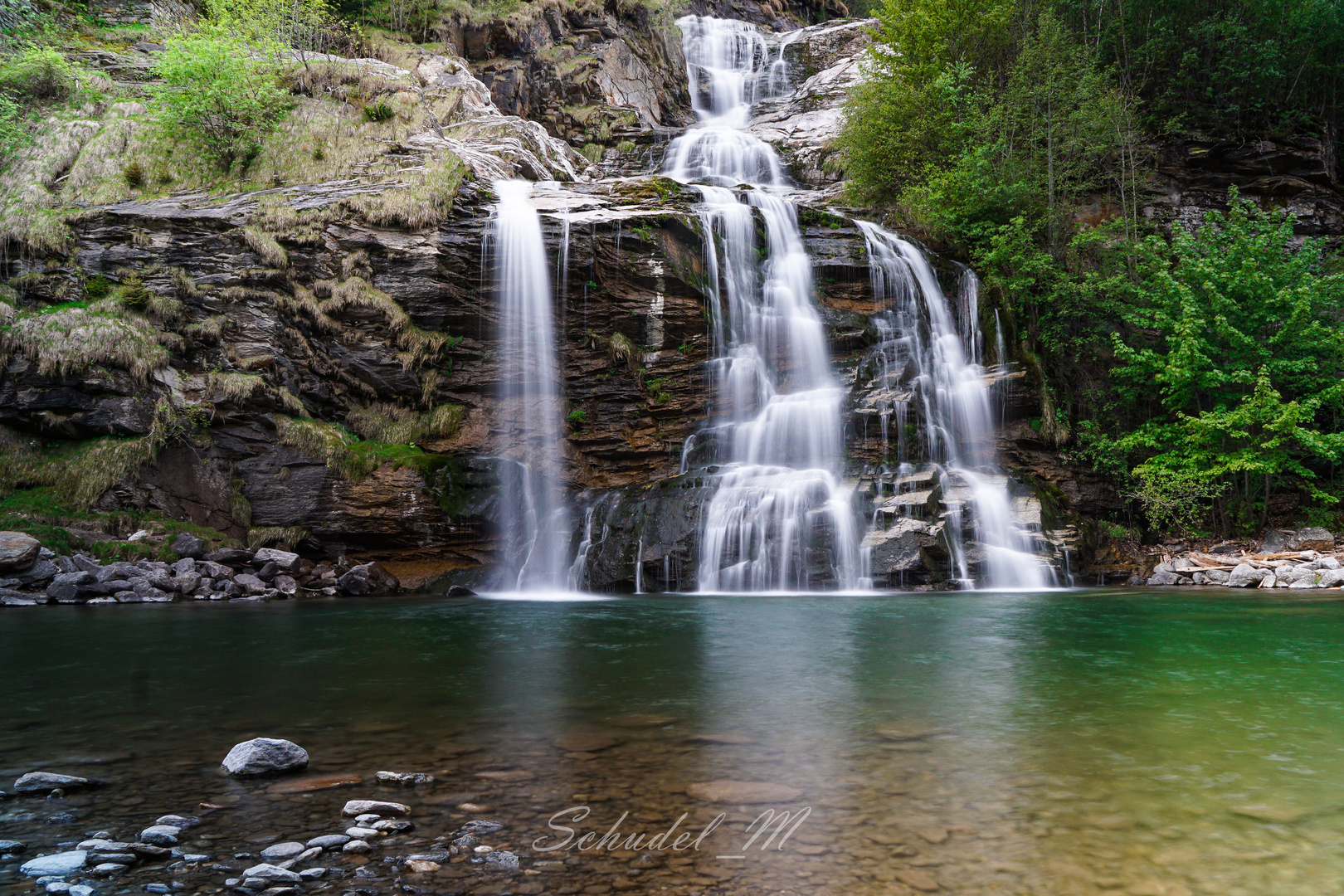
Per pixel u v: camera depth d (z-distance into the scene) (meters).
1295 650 8.75
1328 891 3.00
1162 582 18.73
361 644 9.45
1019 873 3.17
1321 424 21.33
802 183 32.69
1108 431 22.14
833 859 3.31
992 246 23.77
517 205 21.47
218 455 17.62
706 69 45.81
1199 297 21.53
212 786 4.28
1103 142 25.62
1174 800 4.01
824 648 8.93
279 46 24.47
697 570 16.98
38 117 22.31
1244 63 28.05
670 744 5.06
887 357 21.30
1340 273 21.55
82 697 6.53
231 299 18.47
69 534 15.57
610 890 3.05
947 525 16.91
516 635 10.09
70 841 3.50
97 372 16.98
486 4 35.78
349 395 19.28
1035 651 8.72
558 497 19.50
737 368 21.05
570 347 20.39
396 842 3.50
